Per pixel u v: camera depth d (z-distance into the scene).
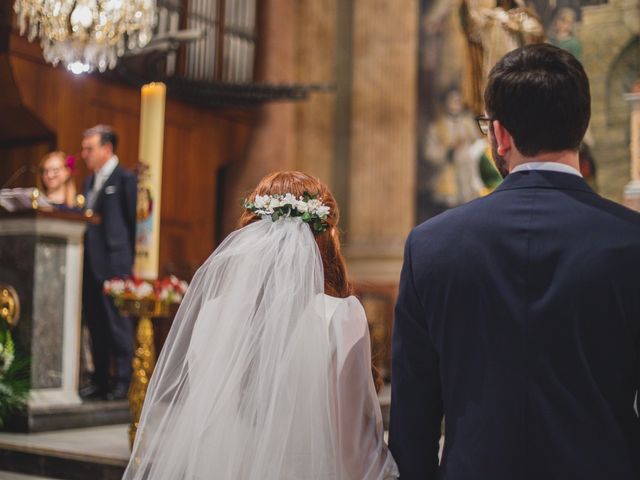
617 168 8.92
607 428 1.49
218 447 1.91
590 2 9.11
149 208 4.12
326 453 1.86
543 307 1.53
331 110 10.61
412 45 10.34
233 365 1.96
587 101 1.64
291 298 1.95
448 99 10.12
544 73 1.63
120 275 6.10
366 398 1.94
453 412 1.62
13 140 8.20
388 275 10.11
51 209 5.32
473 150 8.43
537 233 1.57
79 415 5.36
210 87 9.09
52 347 5.36
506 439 1.53
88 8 5.87
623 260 1.51
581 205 1.59
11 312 5.29
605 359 1.51
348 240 10.40
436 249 1.65
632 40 8.92
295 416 1.87
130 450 4.06
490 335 1.57
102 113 8.30
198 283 2.14
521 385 1.53
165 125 9.07
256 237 2.09
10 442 4.68
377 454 1.89
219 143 9.78
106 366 6.14
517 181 1.65
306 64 10.62
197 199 9.47
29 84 7.61
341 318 1.97
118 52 6.35
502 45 7.21
